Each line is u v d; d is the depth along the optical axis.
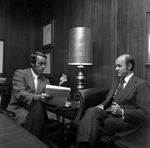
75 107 2.00
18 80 2.06
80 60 2.49
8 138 0.89
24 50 4.20
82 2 3.14
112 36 2.58
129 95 1.72
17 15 4.09
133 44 2.29
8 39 3.97
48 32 4.04
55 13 3.87
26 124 1.64
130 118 1.54
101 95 2.15
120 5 2.47
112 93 1.98
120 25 2.46
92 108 1.55
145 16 2.13
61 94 1.73
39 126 1.63
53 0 3.94
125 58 1.86
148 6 2.12
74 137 1.77
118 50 2.49
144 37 2.15
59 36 3.73
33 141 0.85
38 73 2.20
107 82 2.64
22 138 0.89
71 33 2.58
